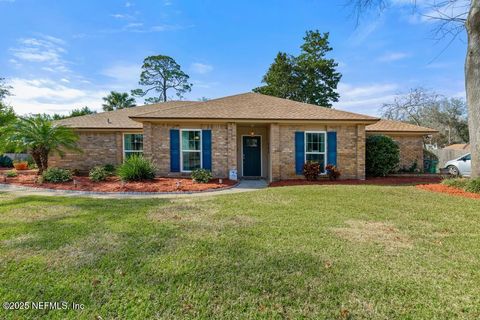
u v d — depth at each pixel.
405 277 3.26
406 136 16.81
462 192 8.84
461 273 3.36
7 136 13.14
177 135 13.27
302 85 34.09
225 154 13.32
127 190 10.49
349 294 2.92
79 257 3.79
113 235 4.66
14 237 4.57
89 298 2.88
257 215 6.04
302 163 13.46
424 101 29.09
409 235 4.74
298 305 2.75
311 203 7.25
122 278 3.25
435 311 2.64
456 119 31.61
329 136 13.45
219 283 3.14
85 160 16.08
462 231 4.97
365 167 14.16
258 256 3.83
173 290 3.01
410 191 9.03
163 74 41.28
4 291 3.01
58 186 11.18
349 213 6.22
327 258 3.78
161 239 4.47
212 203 7.35
